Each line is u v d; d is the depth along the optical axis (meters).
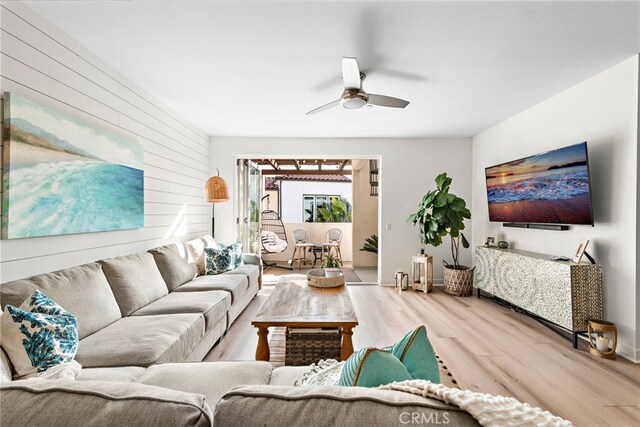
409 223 5.18
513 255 3.51
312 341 2.33
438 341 2.84
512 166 3.81
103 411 0.58
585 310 2.70
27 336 1.28
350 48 2.40
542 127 3.55
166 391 0.65
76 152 2.22
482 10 1.95
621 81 2.63
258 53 2.48
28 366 1.26
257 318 2.17
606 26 2.11
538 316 3.39
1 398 0.61
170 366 1.51
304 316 2.22
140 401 0.61
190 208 4.36
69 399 0.61
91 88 2.44
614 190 2.69
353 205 7.35
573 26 2.11
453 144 5.21
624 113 2.60
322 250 7.46
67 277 1.90
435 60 2.58
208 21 2.07
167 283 2.99
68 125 2.15
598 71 2.78
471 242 5.22
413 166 5.21
